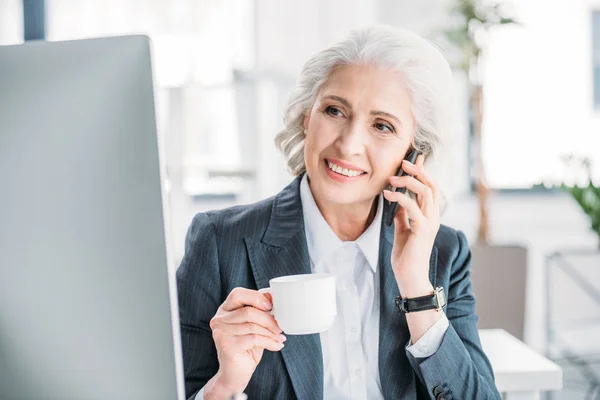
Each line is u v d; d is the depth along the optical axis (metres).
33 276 0.74
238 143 4.52
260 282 1.22
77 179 0.73
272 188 4.51
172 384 0.75
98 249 0.73
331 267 1.25
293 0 4.53
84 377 0.76
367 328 1.22
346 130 1.17
